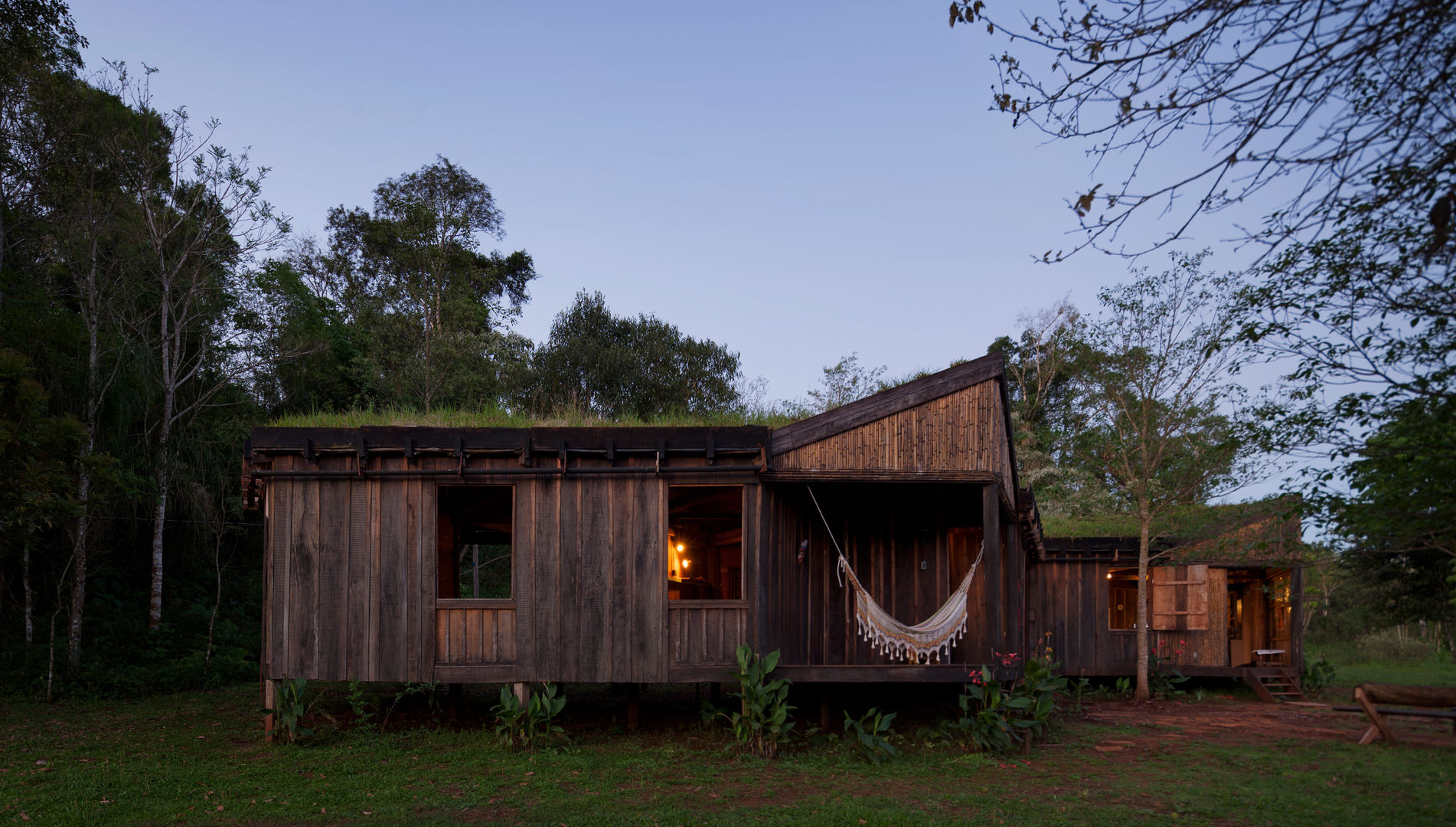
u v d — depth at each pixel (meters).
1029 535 14.03
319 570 10.32
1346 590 26.27
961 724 10.07
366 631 10.23
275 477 10.41
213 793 8.00
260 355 19.62
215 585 19.36
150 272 17.16
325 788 8.16
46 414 14.69
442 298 27.44
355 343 25.95
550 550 10.30
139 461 16.62
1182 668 16.23
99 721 11.80
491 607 10.29
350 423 11.38
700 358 30.55
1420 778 8.55
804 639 11.96
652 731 11.02
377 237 31.25
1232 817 7.20
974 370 10.90
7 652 14.41
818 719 11.63
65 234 15.95
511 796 7.95
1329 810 7.32
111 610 16.83
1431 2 3.81
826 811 7.39
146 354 16.42
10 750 9.73
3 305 15.41
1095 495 20.78
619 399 29.28
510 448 10.35
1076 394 18.08
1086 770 9.08
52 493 12.43
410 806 7.61
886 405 10.66
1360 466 6.32
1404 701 10.48
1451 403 5.43
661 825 7.01
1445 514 6.07
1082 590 16.78
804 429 10.43
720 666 10.16
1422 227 5.71
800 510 11.98
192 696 14.07
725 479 10.41
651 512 10.36
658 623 10.20
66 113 16.12
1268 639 17.92
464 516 13.42
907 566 12.89
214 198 17.55
